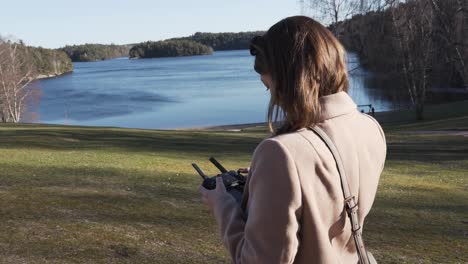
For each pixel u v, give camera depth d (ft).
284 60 4.61
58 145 47.55
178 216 20.99
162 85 311.27
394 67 108.06
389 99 153.07
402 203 27.94
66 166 32.63
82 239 17.16
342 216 4.52
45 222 18.69
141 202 22.97
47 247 16.22
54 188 24.49
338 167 4.47
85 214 20.18
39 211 20.04
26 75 168.14
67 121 164.25
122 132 65.36
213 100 212.23
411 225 22.88
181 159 42.42
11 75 156.66
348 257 4.80
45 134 55.47
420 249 19.20
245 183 4.96
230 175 5.21
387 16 94.32
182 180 30.01
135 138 58.29
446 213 25.99
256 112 165.89
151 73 455.63
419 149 57.67
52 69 429.79
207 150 50.72
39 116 177.88
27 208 20.34
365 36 99.35
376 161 4.99
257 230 4.27
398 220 23.79
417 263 17.51
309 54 4.58
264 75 4.89
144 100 222.69
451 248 19.51
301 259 4.43
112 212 20.86
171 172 33.19
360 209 4.80
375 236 20.62
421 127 89.10
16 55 167.02
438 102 142.72
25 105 174.81
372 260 4.83
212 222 20.35
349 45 99.86
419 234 21.36
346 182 4.50
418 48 98.99
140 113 177.27
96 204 21.91
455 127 82.89
